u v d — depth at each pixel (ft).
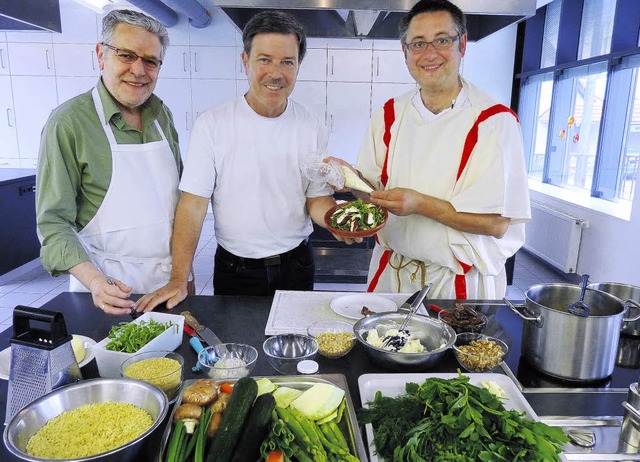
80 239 5.02
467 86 5.03
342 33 7.09
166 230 5.27
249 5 5.22
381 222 4.56
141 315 4.08
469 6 5.08
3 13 6.77
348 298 4.74
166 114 5.68
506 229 4.90
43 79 16.79
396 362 3.39
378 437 2.61
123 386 2.71
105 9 15.71
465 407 2.60
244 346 3.57
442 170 4.98
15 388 2.80
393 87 16.94
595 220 12.39
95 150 4.71
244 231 5.54
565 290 3.83
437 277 5.20
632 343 4.02
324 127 5.79
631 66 12.09
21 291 12.59
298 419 2.62
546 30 16.46
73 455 2.27
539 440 2.41
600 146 13.46
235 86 16.89
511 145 4.80
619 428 2.91
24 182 13.53
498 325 4.30
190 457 2.39
